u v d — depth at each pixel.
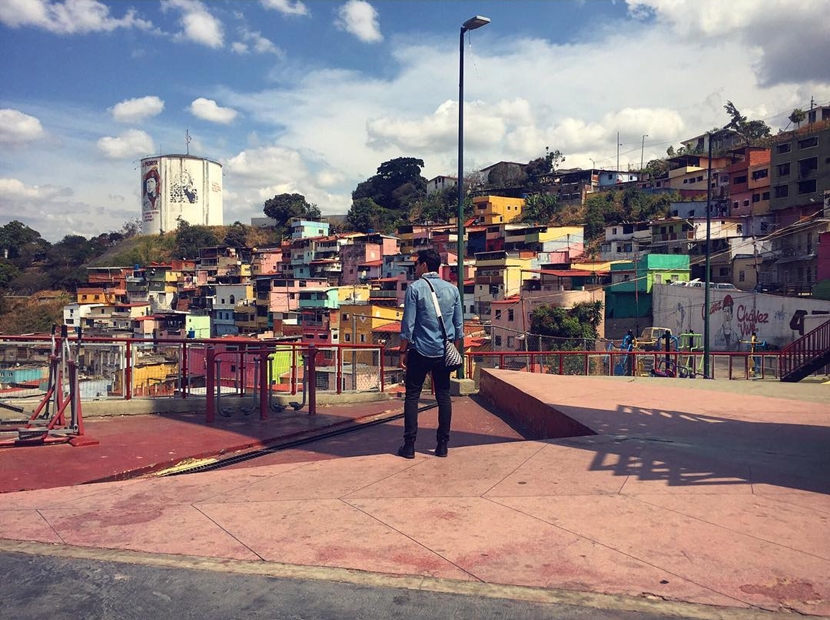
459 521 3.38
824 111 73.00
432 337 4.87
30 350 8.14
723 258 52.38
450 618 2.35
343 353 13.57
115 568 2.85
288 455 5.83
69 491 4.05
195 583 2.69
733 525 3.26
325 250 82.94
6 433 6.21
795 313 36.84
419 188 118.56
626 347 34.31
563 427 6.51
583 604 2.43
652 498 3.71
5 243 122.38
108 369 9.41
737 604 2.41
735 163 70.62
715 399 7.63
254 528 3.33
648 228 60.81
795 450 4.90
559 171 99.69
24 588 2.67
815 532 3.15
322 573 2.75
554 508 3.55
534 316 47.47
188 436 6.38
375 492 3.93
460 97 12.34
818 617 2.31
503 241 69.69
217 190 150.12
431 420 8.23
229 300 80.19
